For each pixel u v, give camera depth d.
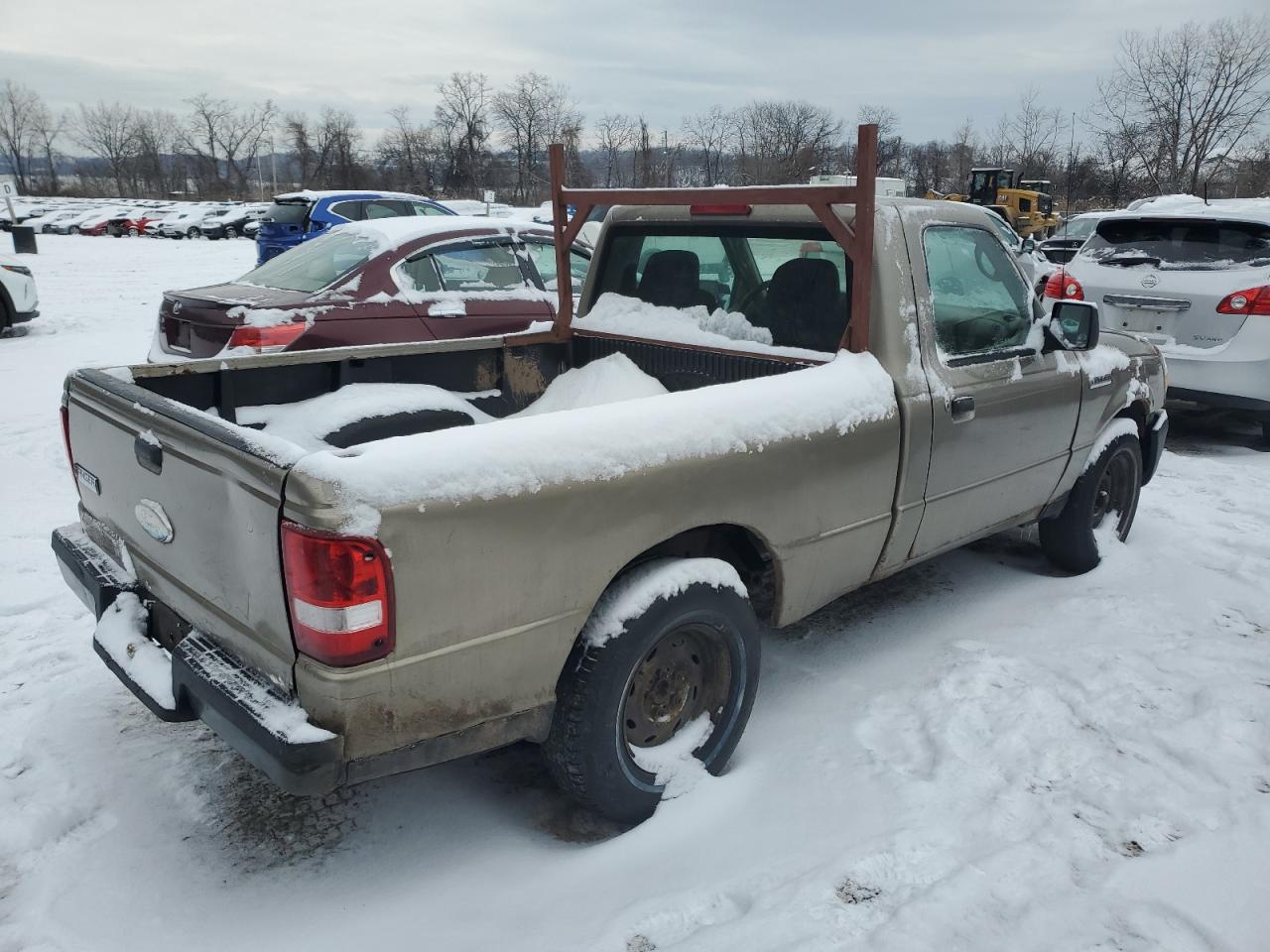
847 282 3.62
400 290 6.30
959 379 3.73
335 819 3.04
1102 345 4.80
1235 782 3.10
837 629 4.36
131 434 2.82
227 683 2.45
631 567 2.91
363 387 4.12
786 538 3.20
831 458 3.26
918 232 3.64
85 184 96.25
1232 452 7.58
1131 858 2.74
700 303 4.24
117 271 22.08
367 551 2.21
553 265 7.53
